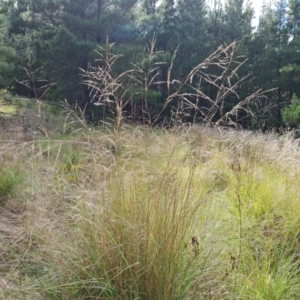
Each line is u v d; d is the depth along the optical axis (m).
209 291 1.85
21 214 2.86
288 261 2.35
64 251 2.04
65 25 13.84
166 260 1.81
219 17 23.42
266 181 3.55
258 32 23.69
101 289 1.86
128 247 1.86
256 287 2.10
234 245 2.50
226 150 4.03
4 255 2.29
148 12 21.03
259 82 18.69
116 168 2.23
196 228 2.30
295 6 21.17
